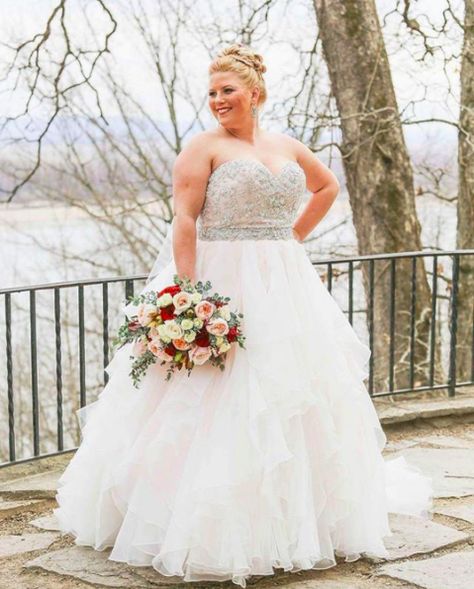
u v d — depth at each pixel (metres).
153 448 3.25
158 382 3.41
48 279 12.56
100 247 12.32
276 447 3.16
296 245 3.58
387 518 3.62
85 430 3.62
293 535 3.20
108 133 11.30
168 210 11.43
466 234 9.84
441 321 10.72
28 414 13.41
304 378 3.30
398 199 9.14
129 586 3.21
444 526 3.78
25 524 3.94
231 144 3.43
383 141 9.09
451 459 4.83
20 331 13.09
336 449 3.31
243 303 3.35
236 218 3.39
